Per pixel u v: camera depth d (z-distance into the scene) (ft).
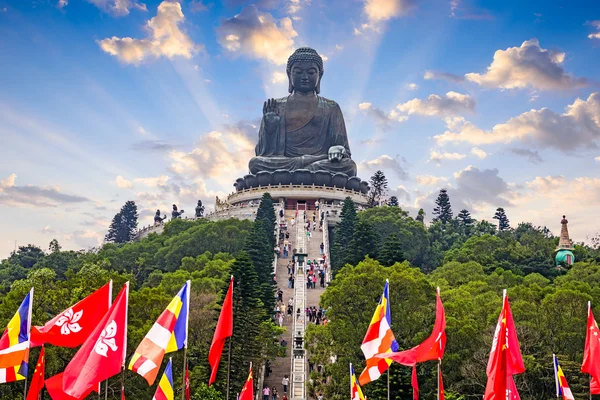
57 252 634.02
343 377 294.25
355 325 310.04
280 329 339.57
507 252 541.75
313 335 311.27
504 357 163.12
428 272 564.71
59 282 320.91
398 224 574.15
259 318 331.77
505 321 165.37
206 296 360.48
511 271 475.72
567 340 294.87
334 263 489.67
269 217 561.43
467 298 336.08
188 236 553.23
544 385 284.82
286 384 326.03
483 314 319.27
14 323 186.29
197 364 315.37
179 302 177.27
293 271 468.75
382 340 198.90
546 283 436.76
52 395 163.02
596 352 200.54
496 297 347.97
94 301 182.50
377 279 312.50
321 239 540.52
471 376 284.61
